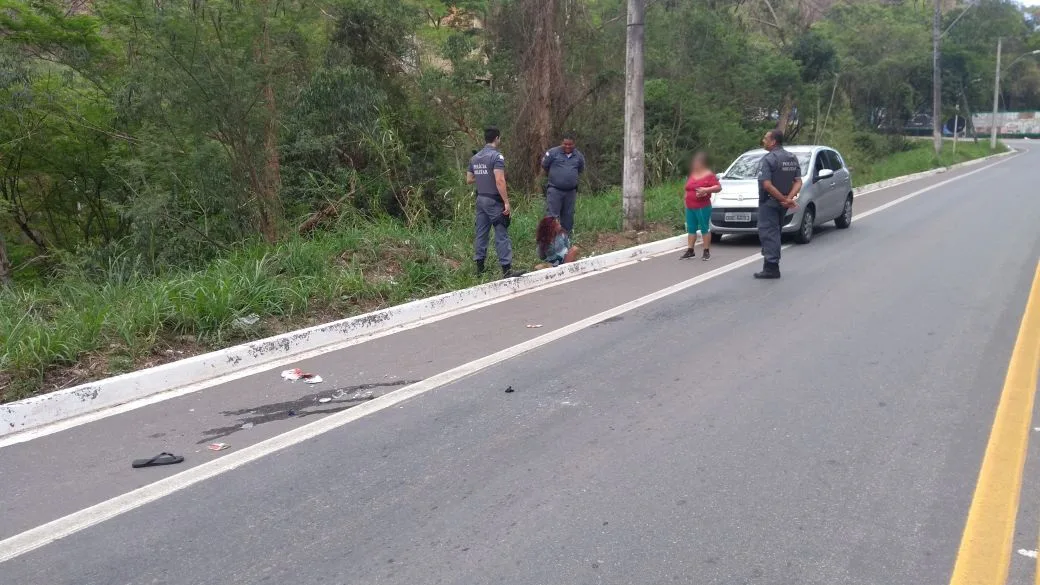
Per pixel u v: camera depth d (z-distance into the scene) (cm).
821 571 369
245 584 376
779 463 484
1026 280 983
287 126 1256
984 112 7762
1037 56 7094
